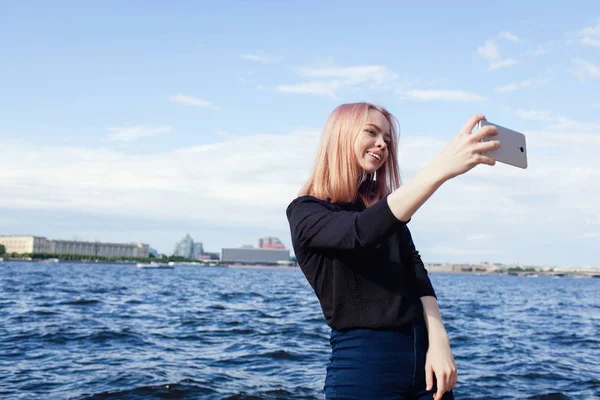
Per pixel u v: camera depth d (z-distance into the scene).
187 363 8.21
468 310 21.16
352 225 1.34
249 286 40.75
